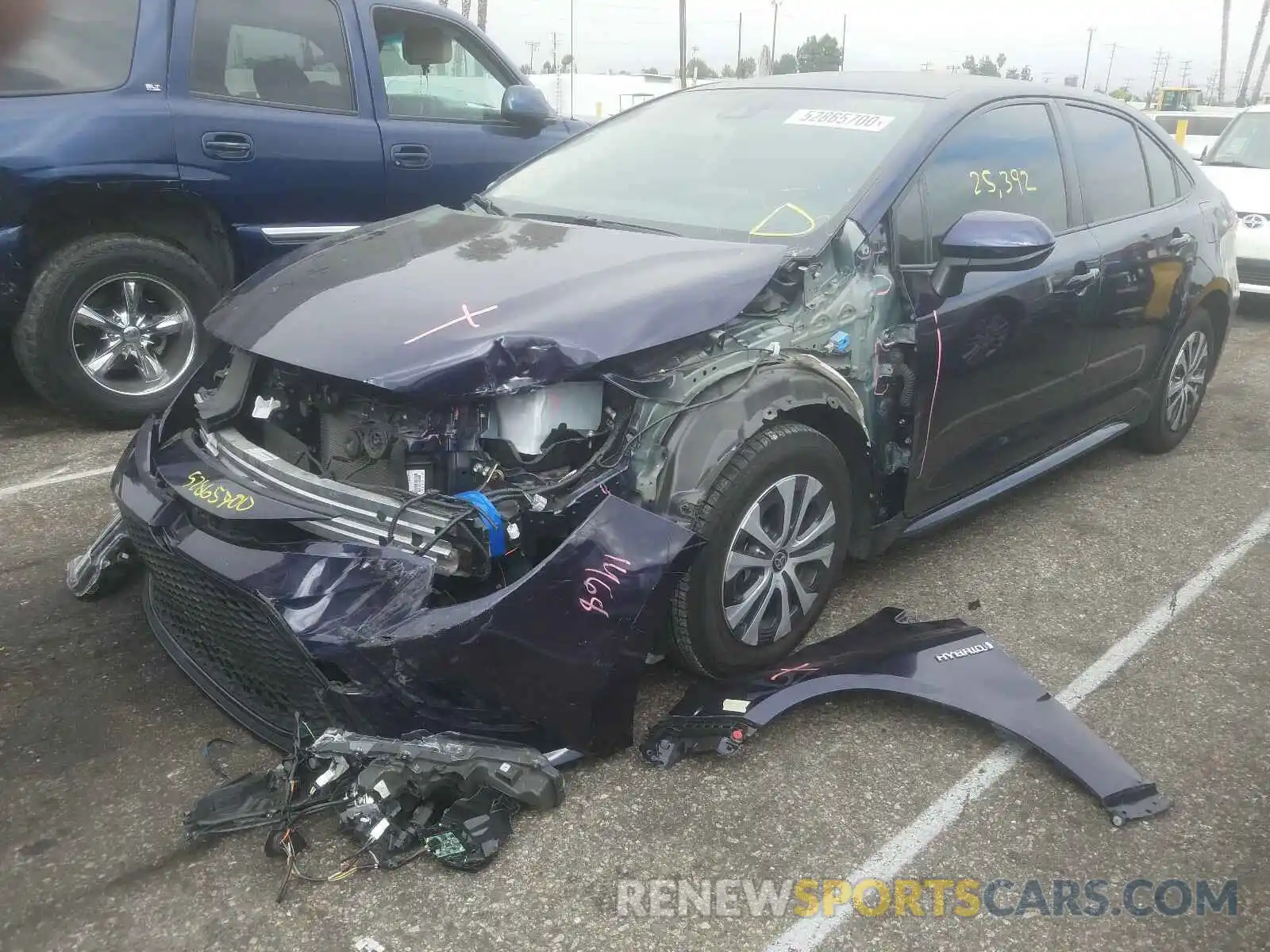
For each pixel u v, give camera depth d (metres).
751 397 2.73
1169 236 4.53
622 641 2.45
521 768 2.40
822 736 2.83
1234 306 5.23
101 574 3.36
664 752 2.67
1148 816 2.56
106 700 2.89
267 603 2.29
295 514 2.46
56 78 4.60
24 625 3.24
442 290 2.71
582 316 2.57
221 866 2.30
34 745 2.69
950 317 3.30
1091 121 4.27
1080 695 3.08
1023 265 3.19
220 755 2.67
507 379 2.43
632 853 2.38
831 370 2.96
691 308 2.70
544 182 3.84
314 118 5.29
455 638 2.26
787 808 2.54
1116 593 3.73
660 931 2.17
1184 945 2.20
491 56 6.18
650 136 3.91
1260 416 5.96
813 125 3.62
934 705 2.99
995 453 3.79
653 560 2.47
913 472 3.35
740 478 2.71
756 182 3.42
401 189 5.67
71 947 2.08
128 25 4.75
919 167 3.34
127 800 2.50
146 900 2.21
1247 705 3.06
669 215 3.38
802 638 3.14
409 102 5.72
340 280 2.88
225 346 3.10
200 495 2.57
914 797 2.61
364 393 2.58
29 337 4.66
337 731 2.36
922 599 3.62
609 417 2.64
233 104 5.02
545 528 2.47
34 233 4.69
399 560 2.31
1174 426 5.12
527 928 2.16
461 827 2.33
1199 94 27.42
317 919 2.17
